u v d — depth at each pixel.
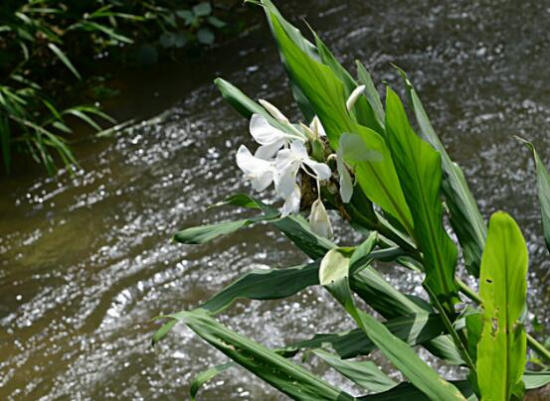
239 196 1.56
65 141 4.72
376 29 5.56
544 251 3.77
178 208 4.25
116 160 4.60
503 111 4.71
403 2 5.82
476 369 1.44
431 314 1.58
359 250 1.34
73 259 3.98
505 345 1.35
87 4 5.20
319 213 1.34
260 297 1.51
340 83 1.38
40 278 3.88
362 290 1.65
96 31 5.50
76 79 5.25
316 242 1.66
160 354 3.47
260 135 1.38
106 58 5.46
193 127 4.82
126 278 3.85
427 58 5.24
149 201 4.30
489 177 4.23
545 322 3.41
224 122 4.85
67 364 3.45
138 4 5.64
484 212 4.02
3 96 4.63
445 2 5.77
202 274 3.85
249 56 5.41
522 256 1.27
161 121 4.89
